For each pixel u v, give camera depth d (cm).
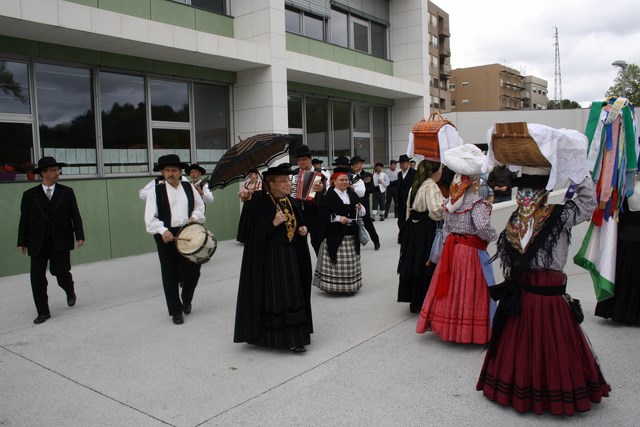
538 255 347
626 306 514
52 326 568
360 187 920
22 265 817
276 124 1116
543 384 347
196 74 1081
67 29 783
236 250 999
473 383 405
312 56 1306
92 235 904
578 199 351
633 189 501
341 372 434
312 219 740
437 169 555
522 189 365
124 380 428
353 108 1555
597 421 343
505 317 362
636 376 407
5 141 817
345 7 1473
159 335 536
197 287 727
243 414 367
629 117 491
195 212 591
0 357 483
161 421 361
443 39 7219
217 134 1155
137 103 996
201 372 441
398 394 390
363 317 580
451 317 474
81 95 912
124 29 842
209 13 1102
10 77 825
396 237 1134
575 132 352
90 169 923
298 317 473
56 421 364
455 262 475
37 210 582
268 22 1098
